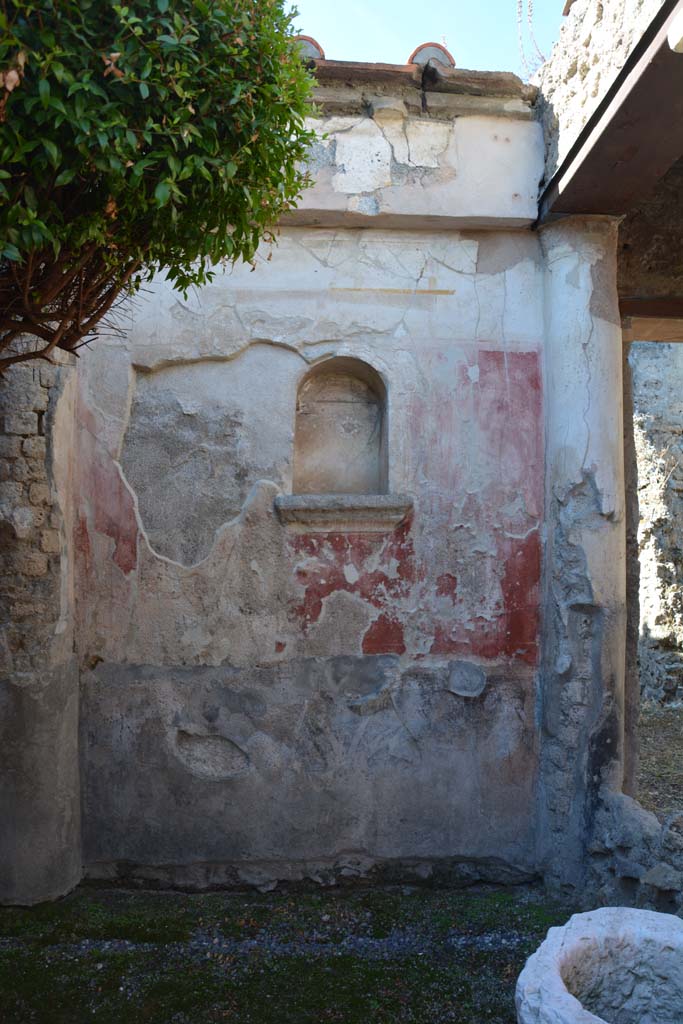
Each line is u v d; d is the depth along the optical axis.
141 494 4.93
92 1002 3.79
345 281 5.06
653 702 9.40
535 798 5.01
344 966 4.12
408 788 4.98
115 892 4.81
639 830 4.40
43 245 2.62
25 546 4.58
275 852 4.92
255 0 2.89
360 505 4.91
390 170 4.95
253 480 4.97
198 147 2.73
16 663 4.55
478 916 4.59
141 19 2.61
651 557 9.72
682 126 4.07
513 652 5.04
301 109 3.06
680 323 5.51
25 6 2.41
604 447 4.92
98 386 4.93
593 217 4.98
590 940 2.83
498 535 5.05
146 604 4.91
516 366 5.11
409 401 5.04
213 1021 3.65
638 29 3.74
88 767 4.88
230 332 4.99
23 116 2.46
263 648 4.95
